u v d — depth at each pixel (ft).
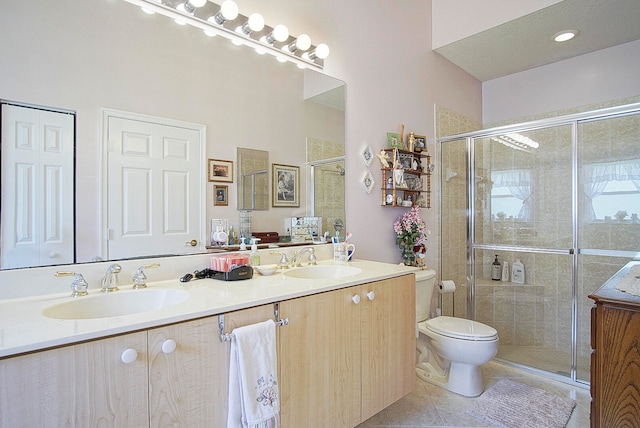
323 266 6.34
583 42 9.21
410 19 9.20
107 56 4.47
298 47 6.35
